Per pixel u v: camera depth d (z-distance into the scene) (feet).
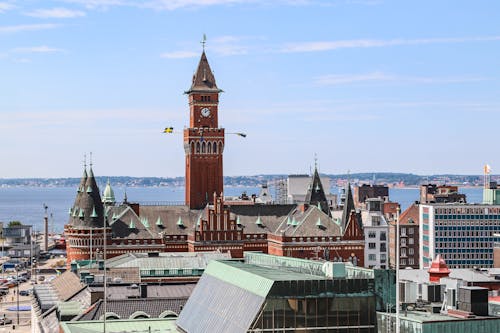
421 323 422.82
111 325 549.95
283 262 598.34
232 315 460.96
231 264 536.83
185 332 511.81
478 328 431.02
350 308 449.48
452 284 494.59
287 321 440.45
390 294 458.09
